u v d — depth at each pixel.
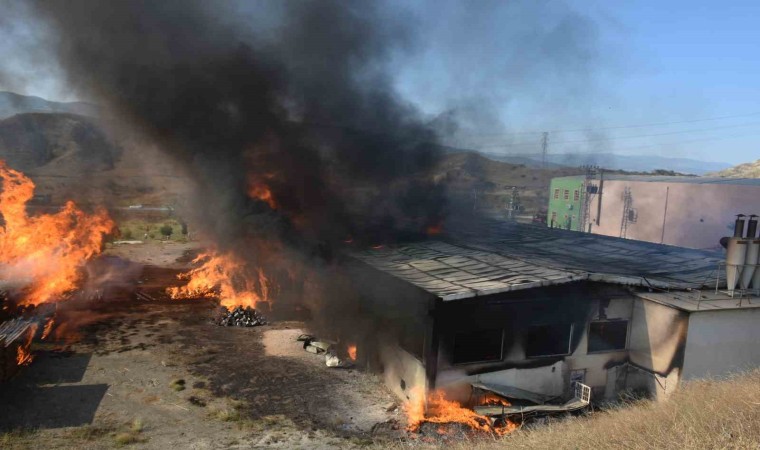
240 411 13.14
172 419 12.53
